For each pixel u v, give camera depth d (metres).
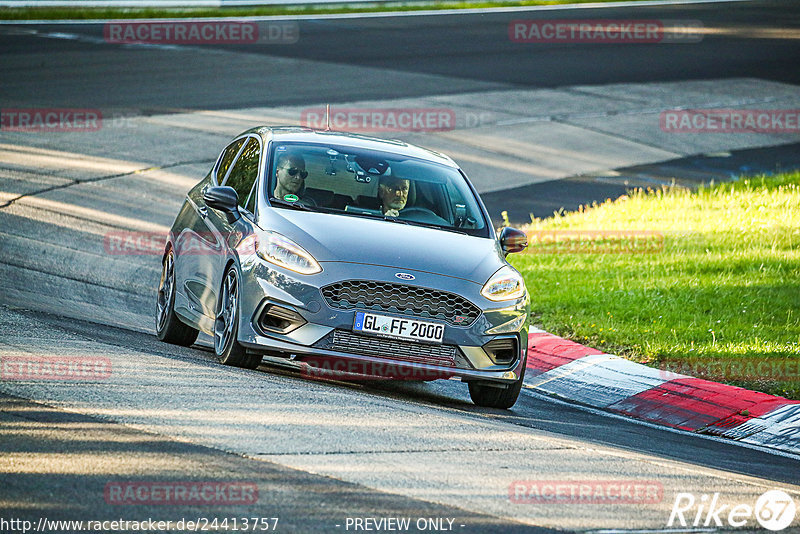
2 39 105.31
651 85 107.38
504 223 59.00
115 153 66.75
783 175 69.75
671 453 24.97
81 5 126.81
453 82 101.38
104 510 15.54
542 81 105.38
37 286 37.75
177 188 60.34
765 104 102.06
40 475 16.77
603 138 85.19
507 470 20.12
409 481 18.53
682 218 57.53
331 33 125.69
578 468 21.08
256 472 17.98
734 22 156.88
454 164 33.28
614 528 17.31
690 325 38.19
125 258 45.38
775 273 44.41
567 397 32.56
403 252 27.22
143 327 34.97
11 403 20.81
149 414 20.98
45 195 54.75
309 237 27.06
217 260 29.11
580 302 41.72
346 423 22.19
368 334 26.00
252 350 26.70
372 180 30.36
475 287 27.08
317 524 15.78
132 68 95.62
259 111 82.12
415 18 144.12
